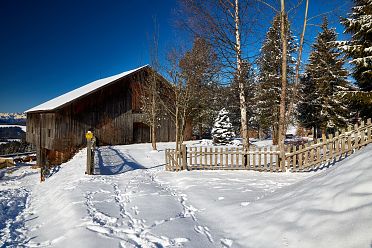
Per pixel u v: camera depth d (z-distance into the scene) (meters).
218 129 30.00
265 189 7.66
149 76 25.73
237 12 12.63
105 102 26.70
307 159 10.30
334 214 3.82
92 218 5.72
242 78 12.92
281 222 4.38
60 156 23.83
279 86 26.86
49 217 6.65
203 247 4.29
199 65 16.67
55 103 27.98
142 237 4.73
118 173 12.95
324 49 26.34
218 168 11.69
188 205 6.71
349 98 17.78
